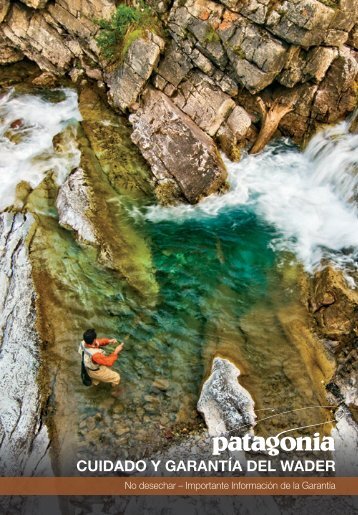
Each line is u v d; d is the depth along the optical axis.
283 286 9.49
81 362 7.86
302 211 11.26
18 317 8.67
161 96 12.33
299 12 10.59
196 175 11.37
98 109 13.20
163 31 12.30
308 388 7.93
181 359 8.29
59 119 13.59
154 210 11.20
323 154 11.93
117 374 7.68
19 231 10.05
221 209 11.40
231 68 11.78
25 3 13.62
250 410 7.50
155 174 11.62
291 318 8.87
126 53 12.42
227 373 7.83
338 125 12.27
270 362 8.23
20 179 11.38
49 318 8.67
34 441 7.20
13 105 14.01
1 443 7.19
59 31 13.98
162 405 7.70
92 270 9.52
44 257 9.59
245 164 12.29
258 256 10.17
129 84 12.54
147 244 10.38
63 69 14.41
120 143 12.30
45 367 8.05
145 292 9.32
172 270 9.83
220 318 8.91
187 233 10.70
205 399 7.60
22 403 7.63
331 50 11.48
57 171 11.53
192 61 12.09
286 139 12.83
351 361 8.41
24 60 14.89
